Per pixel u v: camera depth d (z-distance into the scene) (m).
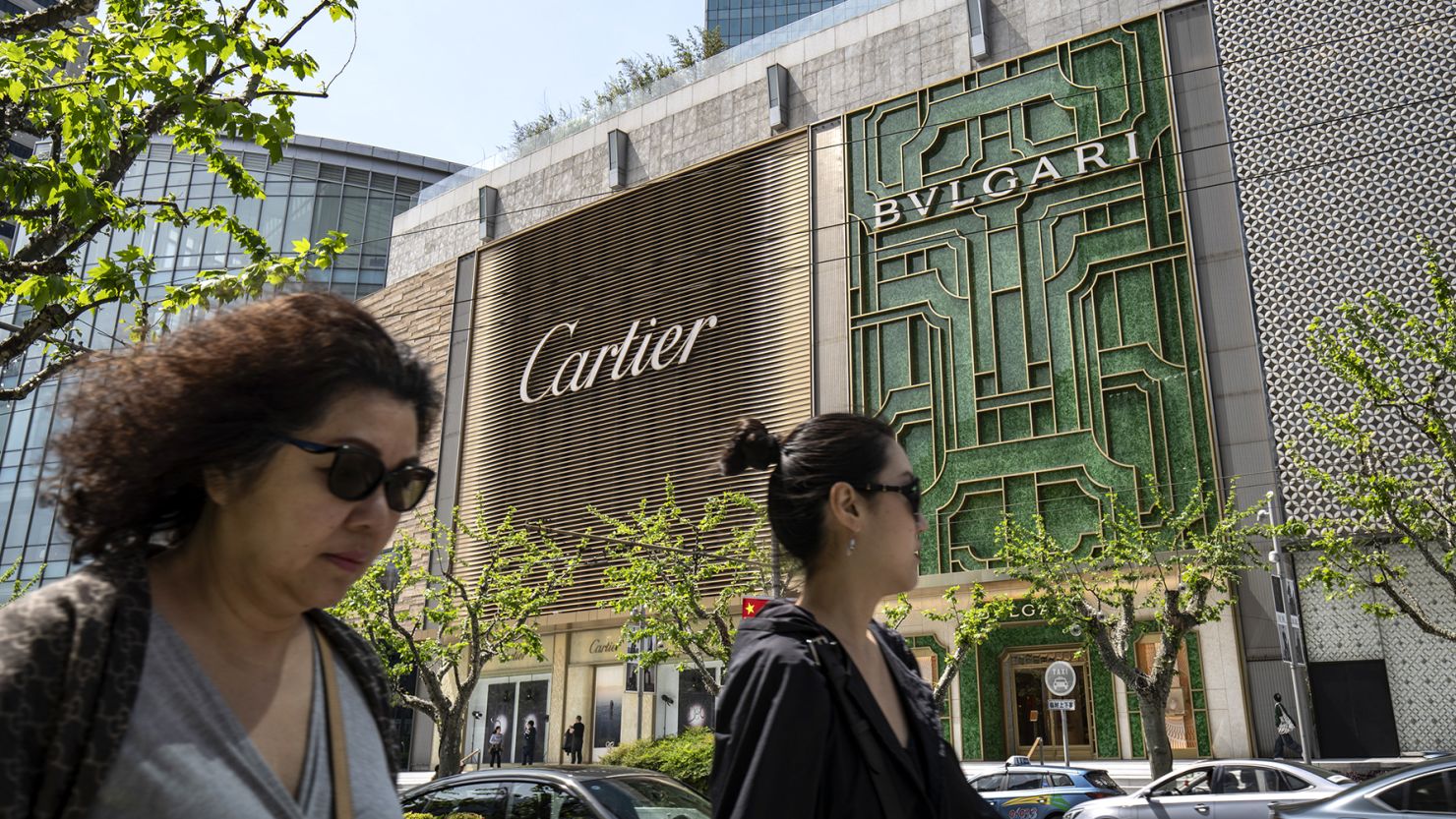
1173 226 21.92
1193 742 19.06
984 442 22.61
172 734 1.11
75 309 7.00
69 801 1.01
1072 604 17.33
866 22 27.78
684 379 27.00
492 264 33.62
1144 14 23.55
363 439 1.30
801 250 26.20
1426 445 18.14
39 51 6.67
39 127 7.26
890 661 1.85
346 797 1.30
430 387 1.46
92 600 1.11
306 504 1.26
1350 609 18.66
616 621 26.56
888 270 24.94
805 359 25.12
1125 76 23.25
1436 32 20.39
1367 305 19.59
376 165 43.78
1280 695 18.62
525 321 31.88
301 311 1.36
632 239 29.91
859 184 25.95
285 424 1.26
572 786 5.81
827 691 1.57
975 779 14.53
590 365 29.56
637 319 28.88
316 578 1.29
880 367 24.25
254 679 1.27
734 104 29.64
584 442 28.64
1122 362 21.62
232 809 1.11
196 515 1.33
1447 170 19.66
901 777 1.60
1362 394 19.17
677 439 26.58
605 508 27.47
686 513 25.58
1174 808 10.95
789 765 1.48
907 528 1.84
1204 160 22.00
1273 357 20.25
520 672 28.55
